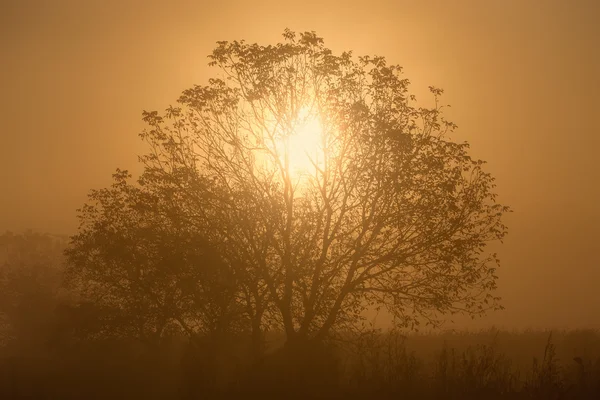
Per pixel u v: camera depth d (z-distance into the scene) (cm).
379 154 4431
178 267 4600
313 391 3903
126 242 5022
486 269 4319
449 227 4344
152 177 4694
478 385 3669
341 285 4481
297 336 4353
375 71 4578
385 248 4447
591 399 3350
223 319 4728
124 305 5612
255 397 3866
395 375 3847
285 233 4497
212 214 4666
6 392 4194
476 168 4388
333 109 4512
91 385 4531
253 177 4628
